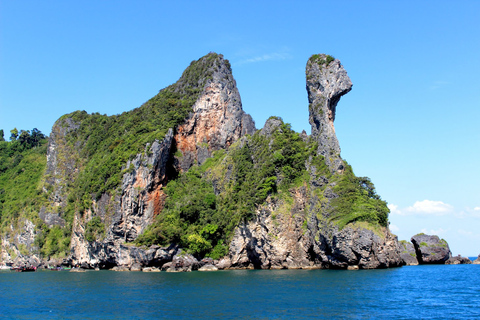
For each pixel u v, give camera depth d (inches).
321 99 5324.8
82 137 7810.0
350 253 4276.6
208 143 7003.0
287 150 5216.5
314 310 2362.2
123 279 4074.8
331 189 4726.9
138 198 5634.8
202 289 3184.1
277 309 2395.4
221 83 7303.2
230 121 7214.6
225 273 4443.9
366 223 4308.6
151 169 5772.6
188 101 7042.3
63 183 7352.4
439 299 2657.5
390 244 4515.3
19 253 7076.8
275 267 4837.6
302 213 4931.1
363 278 3595.0
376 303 2536.9
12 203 7746.1
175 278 4003.4
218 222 5438.0
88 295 3080.7
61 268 6259.8
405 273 3976.4
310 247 4803.2
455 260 5669.3
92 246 5792.3
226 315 2284.7
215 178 6151.6
